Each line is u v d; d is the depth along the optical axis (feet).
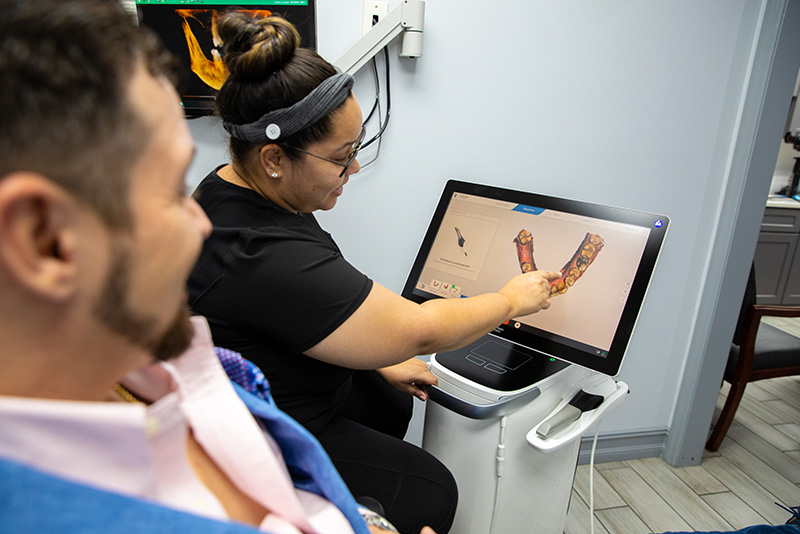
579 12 4.38
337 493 1.53
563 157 4.82
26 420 0.88
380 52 4.24
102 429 0.96
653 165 4.99
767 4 4.54
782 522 5.14
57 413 0.90
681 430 5.83
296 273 2.43
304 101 2.41
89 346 0.93
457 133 4.59
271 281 2.43
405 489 2.98
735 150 4.98
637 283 3.06
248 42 2.44
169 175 0.95
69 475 0.96
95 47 0.78
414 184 4.70
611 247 3.20
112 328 0.93
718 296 5.29
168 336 1.12
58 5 0.77
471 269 3.65
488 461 3.28
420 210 4.80
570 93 4.62
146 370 1.35
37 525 0.80
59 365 0.92
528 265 3.46
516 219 3.60
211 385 1.41
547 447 2.89
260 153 2.60
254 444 1.35
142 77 0.89
